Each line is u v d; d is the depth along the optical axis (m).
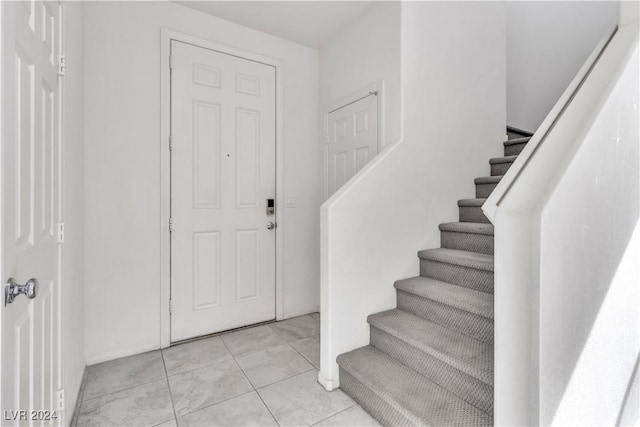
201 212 2.46
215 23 2.50
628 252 1.12
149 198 2.24
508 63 3.29
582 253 0.91
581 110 1.01
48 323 1.17
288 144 2.88
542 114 3.07
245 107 2.65
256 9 2.41
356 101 2.55
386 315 1.94
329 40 2.86
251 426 1.51
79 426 1.51
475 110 2.57
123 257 2.16
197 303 2.46
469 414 1.33
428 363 1.58
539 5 3.09
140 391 1.78
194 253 2.43
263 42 2.73
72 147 1.64
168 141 2.31
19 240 0.87
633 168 1.13
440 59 2.35
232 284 2.62
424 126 2.26
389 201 2.06
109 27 2.10
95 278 2.07
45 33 1.14
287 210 2.88
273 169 2.81
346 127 2.67
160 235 2.29
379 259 2.01
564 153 0.90
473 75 2.56
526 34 3.17
